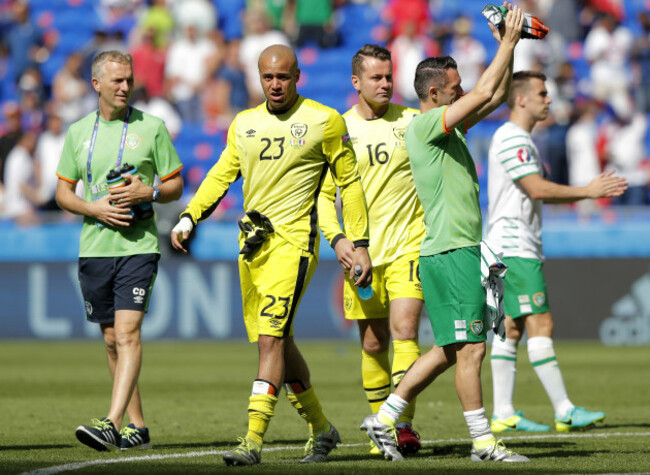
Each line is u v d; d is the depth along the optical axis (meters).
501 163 27.23
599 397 34.00
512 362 27.41
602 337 55.25
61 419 28.27
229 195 69.81
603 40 74.50
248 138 19.97
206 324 57.25
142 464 19.31
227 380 40.12
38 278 58.72
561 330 55.62
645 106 72.25
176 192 23.78
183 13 77.81
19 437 24.39
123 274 23.05
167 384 38.72
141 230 23.27
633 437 24.67
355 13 82.00
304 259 19.83
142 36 78.06
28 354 51.69
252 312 20.81
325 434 20.80
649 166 67.12
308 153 19.83
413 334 22.44
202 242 57.75
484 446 20.03
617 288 55.09
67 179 23.77
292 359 20.53
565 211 56.69
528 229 27.39
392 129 23.09
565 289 55.59
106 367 45.28
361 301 23.00
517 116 27.45
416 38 76.94
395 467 18.89
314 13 79.62
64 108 73.56
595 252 55.94
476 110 19.44
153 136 23.64
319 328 57.47
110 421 21.75
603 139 68.06
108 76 23.31
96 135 23.56
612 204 63.50
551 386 26.83
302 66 79.62
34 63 79.50
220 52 76.00
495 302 19.67
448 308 20.00
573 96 71.69
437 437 24.66
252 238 19.66
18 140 65.00
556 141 64.81
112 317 23.50
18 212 64.38
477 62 74.00
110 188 22.86
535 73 27.39
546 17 77.62
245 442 19.27
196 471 18.12
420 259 20.45
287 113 19.97
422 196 20.39
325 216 20.73
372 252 22.86
